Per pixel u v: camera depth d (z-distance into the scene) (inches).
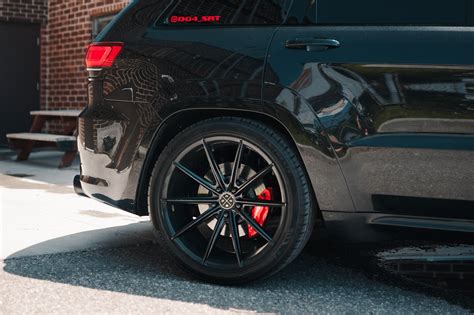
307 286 131.7
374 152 120.1
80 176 152.3
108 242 166.2
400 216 122.3
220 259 131.2
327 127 122.2
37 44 484.1
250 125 127.6
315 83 123.3
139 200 139.9
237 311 115.4
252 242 135.9
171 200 133.8
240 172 134.5
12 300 118.2
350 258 154.8
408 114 118.2
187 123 139.6
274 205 126.6
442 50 117.2
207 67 130.7
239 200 129.0
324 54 123.6
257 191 132.1
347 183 122.8
